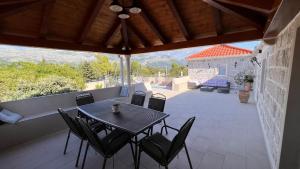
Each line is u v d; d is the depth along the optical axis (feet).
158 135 7.91
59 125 11.93
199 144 9.69
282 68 7.15
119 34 16.34
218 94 25.54
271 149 8.16
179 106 18.58
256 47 17.93
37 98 12.11
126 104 11.02
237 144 9.67
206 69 32.63
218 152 8.83
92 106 10.53
